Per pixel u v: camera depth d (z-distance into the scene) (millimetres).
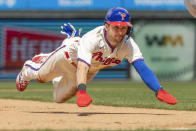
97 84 91000
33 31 106375
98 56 25422
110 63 26531
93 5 105562
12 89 71875
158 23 106812
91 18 105875
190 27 107188
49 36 106438
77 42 26734
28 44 106750
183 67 107688
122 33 24297
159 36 107188
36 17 106000
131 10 105438
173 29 107188
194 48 107688
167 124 21938
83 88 23406
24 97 49625
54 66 28734
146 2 105812
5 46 106312
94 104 38969
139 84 90250
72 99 47812
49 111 30609
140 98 49219
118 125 21656
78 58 24375
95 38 24625
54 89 31109
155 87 25109
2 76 106188
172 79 107750
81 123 22391
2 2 106062
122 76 106875
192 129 19531
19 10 105750
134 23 106500
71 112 29953
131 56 25797
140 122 23109
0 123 22156
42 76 30219
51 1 106000
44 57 30172
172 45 107562
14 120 23547
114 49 25328
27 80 32125
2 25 106125
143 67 25578
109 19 24125
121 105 37500
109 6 105250
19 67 106562
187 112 30781
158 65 107562
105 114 28266
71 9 105625
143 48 107062
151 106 36250
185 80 107812
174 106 36469
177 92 63250
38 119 24156
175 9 105938
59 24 106188
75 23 105938
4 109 32188
